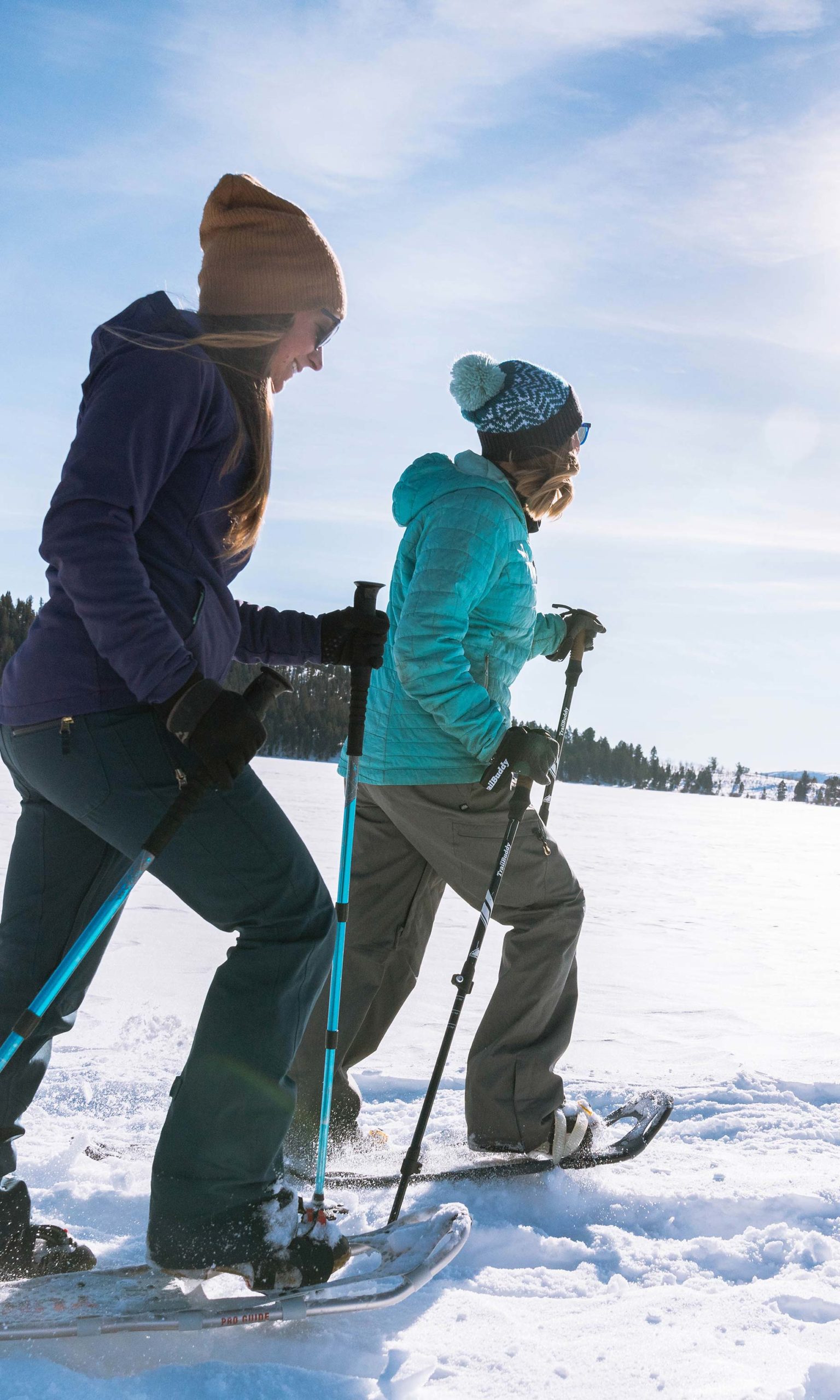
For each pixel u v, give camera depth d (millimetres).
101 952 1814
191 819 1624
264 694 1626
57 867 1766
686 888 9555
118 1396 1427
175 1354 1597
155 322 1639
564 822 16703
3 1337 1497
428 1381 1556
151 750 1609
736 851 14750
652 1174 2523
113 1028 3529
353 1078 3232
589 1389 1539
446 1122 2889
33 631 1660
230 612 1772
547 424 2605
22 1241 1749
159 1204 1623
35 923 1763
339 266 1770
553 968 2436
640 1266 2047
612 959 5578
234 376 1700
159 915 5594
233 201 1724
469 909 6777
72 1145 2463
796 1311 1847
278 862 1655
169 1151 1629
